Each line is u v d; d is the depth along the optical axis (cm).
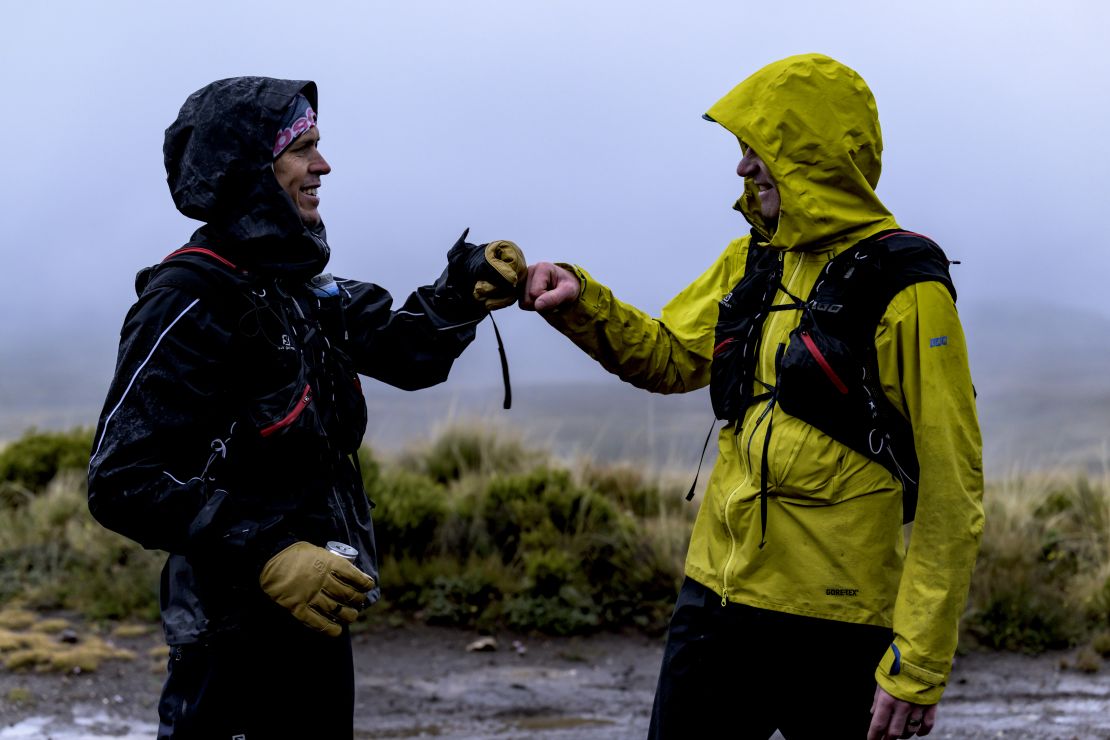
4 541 799
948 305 281
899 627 278
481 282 341
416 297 345
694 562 318
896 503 292
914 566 279
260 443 274
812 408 288
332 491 290
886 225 299
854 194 297
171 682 283
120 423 260
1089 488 893
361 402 302
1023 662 654
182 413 264
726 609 302
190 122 281
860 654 292
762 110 296
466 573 744
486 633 705
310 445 281
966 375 282
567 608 721
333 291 313
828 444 288
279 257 281
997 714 560
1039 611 692
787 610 292
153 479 258
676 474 970
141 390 261
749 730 306
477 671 640
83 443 962
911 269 283
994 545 774
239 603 273
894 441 289
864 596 289
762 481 293
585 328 351
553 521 801
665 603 735
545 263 355
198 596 276
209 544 257
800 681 296
